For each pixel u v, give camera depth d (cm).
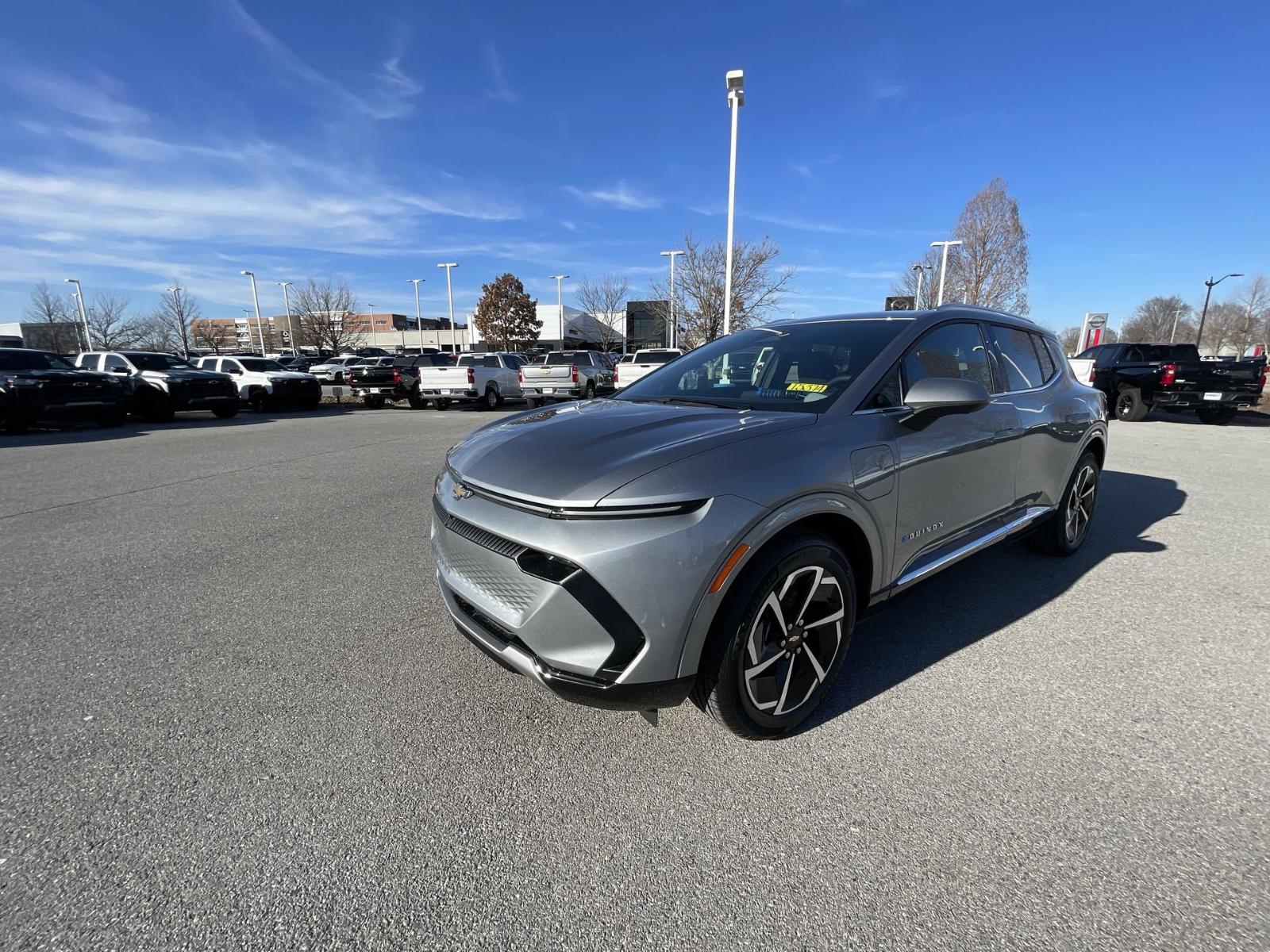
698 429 235
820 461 230
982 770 223
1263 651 308
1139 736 241
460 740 241
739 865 183
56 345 5122
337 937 160
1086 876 178
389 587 394
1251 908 167
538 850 189
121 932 161
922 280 3381
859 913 167
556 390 1970
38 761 228
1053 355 422
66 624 340
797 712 239
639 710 208
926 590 386
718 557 200
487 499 224
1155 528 514
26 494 655
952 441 291
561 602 197
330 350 5634
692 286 3062
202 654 307
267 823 199
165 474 766
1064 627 334
